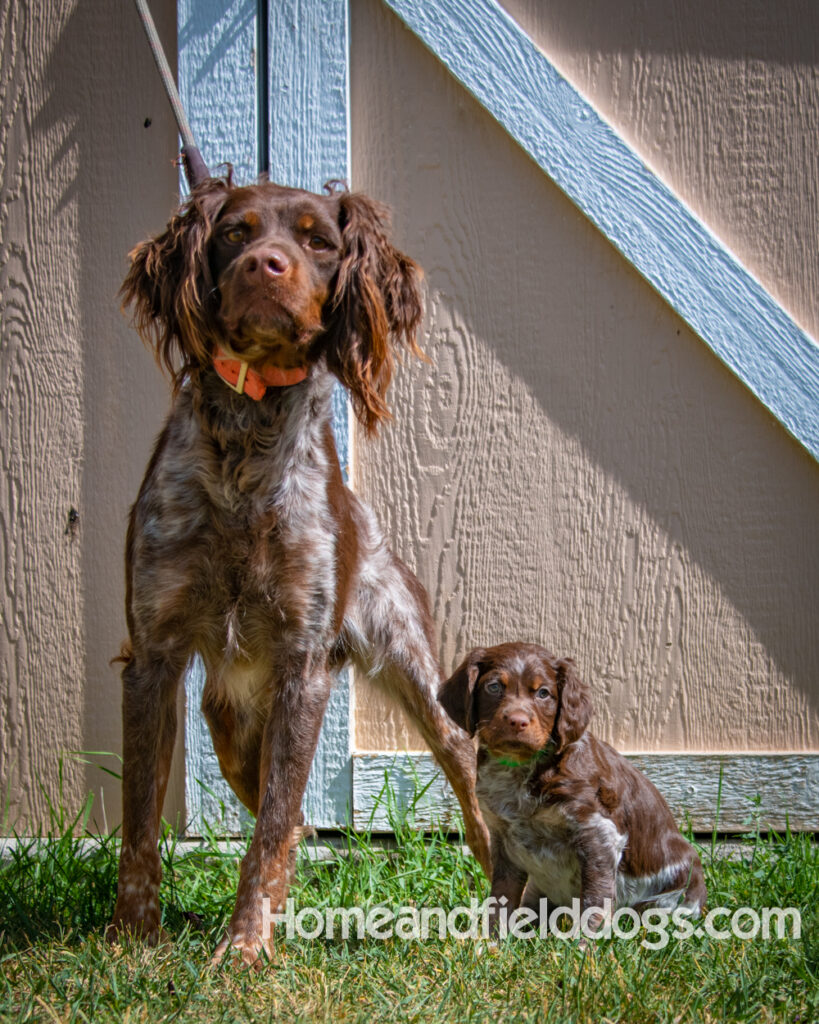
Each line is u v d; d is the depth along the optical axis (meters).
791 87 4.21
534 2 4.23
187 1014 2.29
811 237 4.22
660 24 4.23
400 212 4.21
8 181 4.24
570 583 4.21
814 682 4.18
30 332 4.23
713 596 4.20
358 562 3.78
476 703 3.43
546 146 4.15
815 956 2.74
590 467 4.21
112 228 4.23
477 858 3.72
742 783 4.10
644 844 3.43
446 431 4.22
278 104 4.15
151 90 4.23
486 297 4.21
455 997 2.41
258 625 3.26
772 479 4.18
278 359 3.14
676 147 4.23
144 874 2.99
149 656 3.18
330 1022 2.25
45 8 4.23
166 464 3.22
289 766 3.14
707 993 2.52
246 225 3.17
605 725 4.20
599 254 4.21
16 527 4.21
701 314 4.14
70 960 2.58
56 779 4.20
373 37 4.20
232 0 4.14
